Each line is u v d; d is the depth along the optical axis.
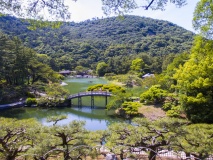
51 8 3.70
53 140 6.38
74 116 21.42
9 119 8.20
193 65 13.74
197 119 13.95
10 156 6.43
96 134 7.18
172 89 22.78
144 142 6.85
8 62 27.94
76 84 44.28
